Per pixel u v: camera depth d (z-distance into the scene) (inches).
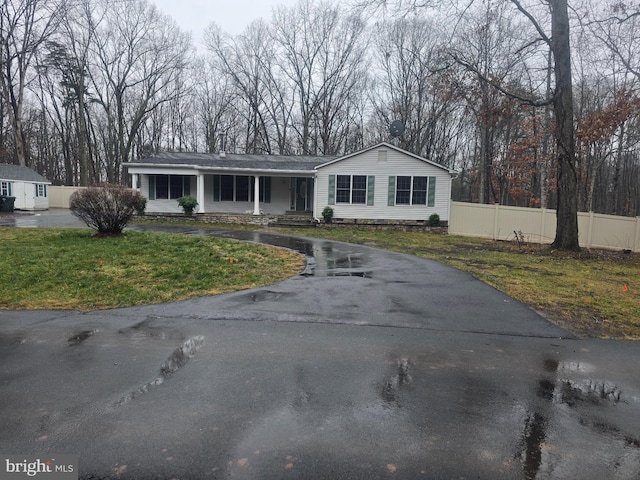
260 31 1401.3
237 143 1534.2
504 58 874.1
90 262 338.0
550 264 452.1
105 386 131.8
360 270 350.6
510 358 164.2
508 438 106.8
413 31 1251.8
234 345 170.9
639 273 420.8
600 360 164.4
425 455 98.6
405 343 178.1
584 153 993.5
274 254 414.3
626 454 100.9
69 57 1304.1
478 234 765.3
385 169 784.9
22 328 188.9
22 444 100.0
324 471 91.7
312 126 1449.3
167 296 250.1
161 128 1563.7
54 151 1632.6
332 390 132.0
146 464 93.0
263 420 112.7
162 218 801.6
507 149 1150.3
